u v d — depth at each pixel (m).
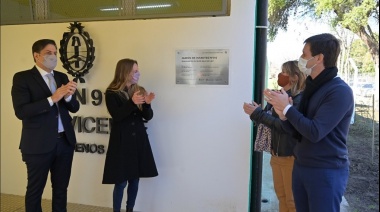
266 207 2.92
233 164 2.88
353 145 2.75
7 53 3.38
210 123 2.90
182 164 3.00
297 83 2.27
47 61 2.42
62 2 3.20
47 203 3.31
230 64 2.80
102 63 3.11
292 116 1.60
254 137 2.73
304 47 1.72
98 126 3.16
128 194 2.81
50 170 2.64
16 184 3.51
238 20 2.76
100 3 3.10
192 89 2.91
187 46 2.89
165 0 2.93
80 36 3.12
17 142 3.45
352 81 2.72
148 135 3.06
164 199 3.08
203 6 2.84
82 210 3.18
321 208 1.63
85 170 3.27
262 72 2.61
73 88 2.32
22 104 2.35
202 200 2.98
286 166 2.34
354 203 2.77
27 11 3.29
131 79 2.70
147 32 2.98
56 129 2.49
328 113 1.56
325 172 1.63
